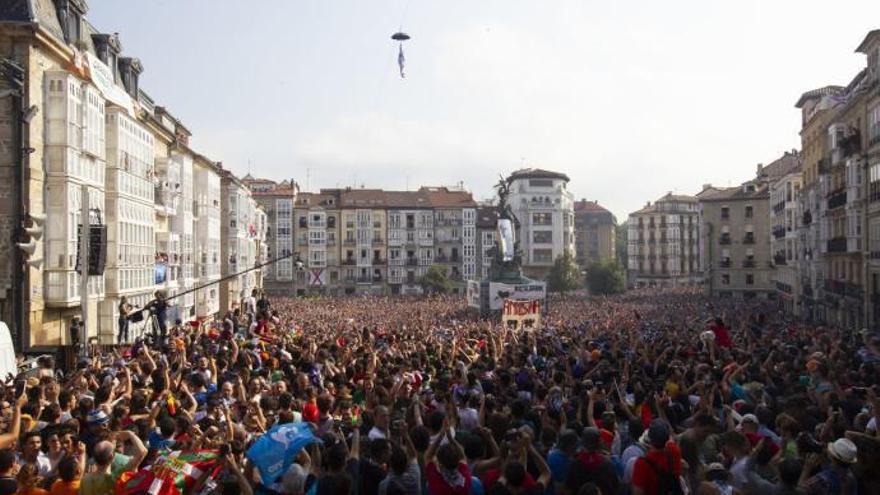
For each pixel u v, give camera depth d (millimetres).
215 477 9883
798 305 87812
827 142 72188
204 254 66938
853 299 61094
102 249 34594
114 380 15461
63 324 36062
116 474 9906
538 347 25609
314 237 146250
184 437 11125
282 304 95812
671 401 14086
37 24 32844
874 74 55875
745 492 9734
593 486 8227
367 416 12969
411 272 149000
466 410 13273
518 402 12680
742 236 127188
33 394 13820
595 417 12922
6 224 32562
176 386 16234
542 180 159750
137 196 45875
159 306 30828
